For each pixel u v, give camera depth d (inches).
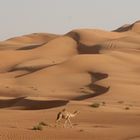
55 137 1621.6
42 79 5388.8
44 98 4013.3
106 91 4178.2
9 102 3956.7
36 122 2210.9
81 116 2453.2
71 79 5344.5
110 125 2062.0
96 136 1664.6
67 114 1994.3
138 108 3100.4
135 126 1994.3
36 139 1566.2
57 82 5285.4
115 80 4768.7
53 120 2322.8
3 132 1706.4
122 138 1624.0
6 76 6289.4
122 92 4069.9
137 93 4084.6
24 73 6510.8
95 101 3614.7
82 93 4534.9
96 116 2436.0
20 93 4763.8
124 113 2568.9
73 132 1749.5
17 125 2039.9
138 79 5108.3
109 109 2874.0
